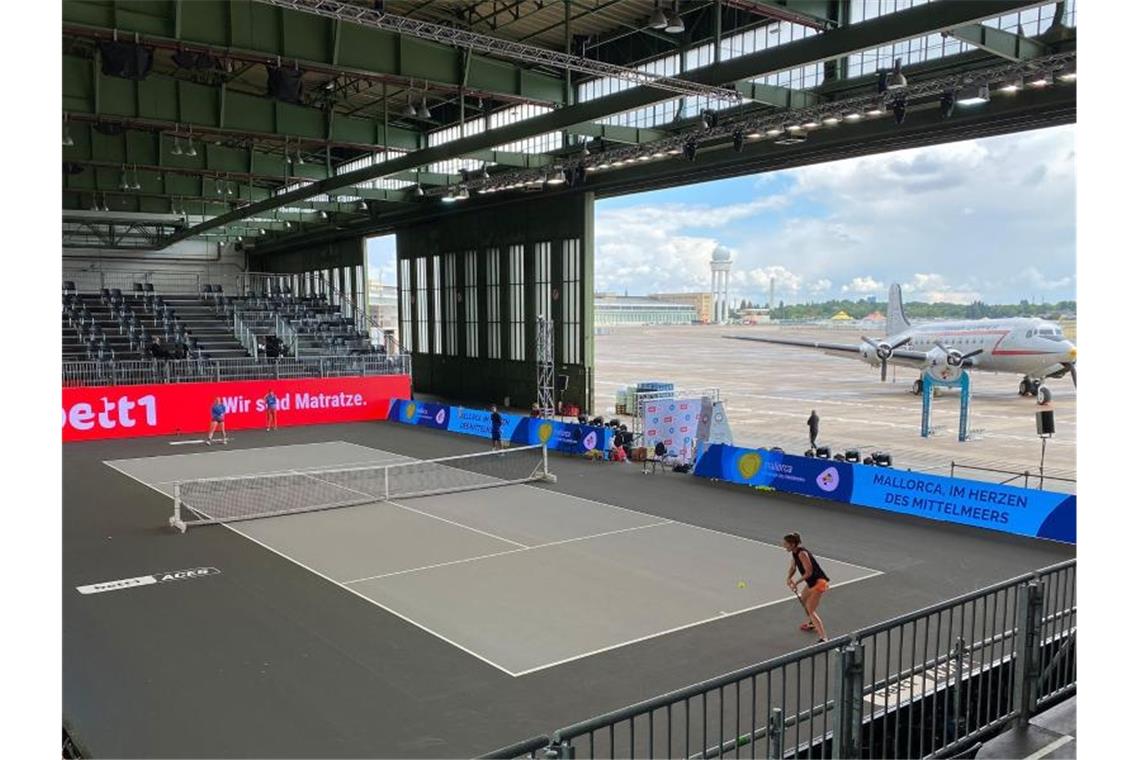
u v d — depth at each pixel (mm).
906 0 18516
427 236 48688
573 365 39156
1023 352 40531
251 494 22547
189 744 9273
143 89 24547
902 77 21047
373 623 12906
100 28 17547
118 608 13633
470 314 45750
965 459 27156
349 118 28766
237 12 19188
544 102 24375
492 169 35750
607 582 14867
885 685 7387
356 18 16938
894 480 20359
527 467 26500
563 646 11969
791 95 23891
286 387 36844
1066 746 7574
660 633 12438
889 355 46562
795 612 13297
